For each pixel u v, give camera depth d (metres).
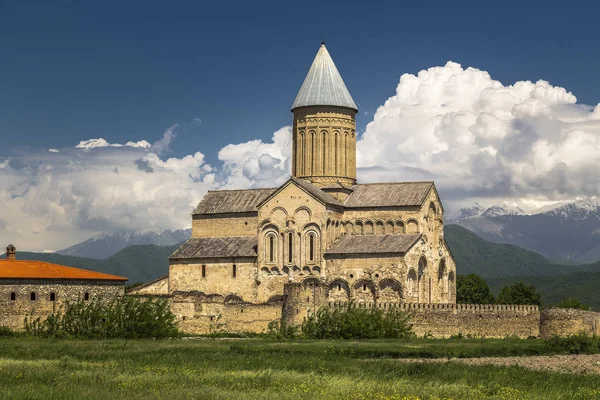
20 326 107.94
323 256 122.88
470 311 110.25
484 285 163.38
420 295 122.50
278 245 126.00
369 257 120.00
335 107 132.62
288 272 124.94
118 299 110.75
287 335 107.44
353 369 74.50
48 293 110.38
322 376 70.19
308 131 132.88
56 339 101.88
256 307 115.06
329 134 132.25
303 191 125.06
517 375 73.38
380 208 126.38
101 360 79.31
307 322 107.88
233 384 65.44
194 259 130.88
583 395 65.44
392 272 118.50
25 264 113.31
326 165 132.00
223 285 128.88
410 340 101.38
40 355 82.50
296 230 125.00
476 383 69.06
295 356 83.06
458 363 79.94
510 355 90.81
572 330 107.75
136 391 61.53
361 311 108.00
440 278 130.12
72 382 65.44
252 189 137.00
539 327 110.00
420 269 123.00
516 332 109.88
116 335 105.12
